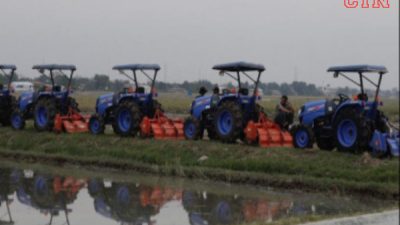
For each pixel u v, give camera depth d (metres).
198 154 15.86
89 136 18.81
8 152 18.09
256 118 17.08
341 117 14.59
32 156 17.62
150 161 15.99
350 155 13.94
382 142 13.65
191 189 12.94
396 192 11.75
